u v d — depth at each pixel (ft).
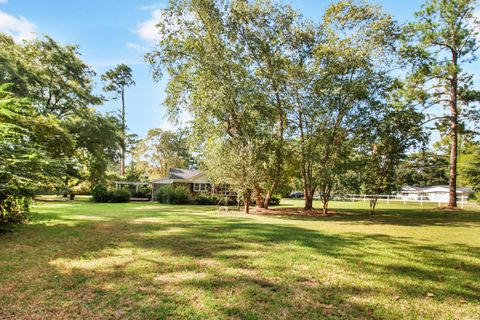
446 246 22.22
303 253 18.34
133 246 19.06
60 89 77.71
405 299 11.24
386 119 53.11
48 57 75.51
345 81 51.47
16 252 16.80
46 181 25.22
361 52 51.16
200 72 52.31
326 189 55.88
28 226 26.91
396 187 58.39
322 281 13.05
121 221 33.04
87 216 37.63
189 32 53.52
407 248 21.09
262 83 53.52
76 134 73.46
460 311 10.21
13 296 10.42
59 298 10.32
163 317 9.07
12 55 66.64
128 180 128.47
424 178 146.10
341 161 52.11
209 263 15.34
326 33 56.18
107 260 15.43
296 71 54.29
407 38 59.57
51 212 42.14
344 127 54.44
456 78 62.18
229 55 51.57
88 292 10.94
